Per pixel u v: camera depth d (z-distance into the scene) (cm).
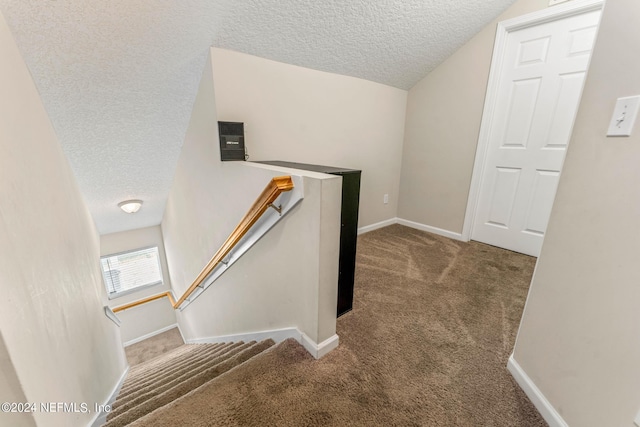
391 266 229
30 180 102
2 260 68
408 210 334
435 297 182
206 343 282
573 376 88
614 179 76
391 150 312
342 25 175
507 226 259
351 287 162
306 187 115
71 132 167
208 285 247
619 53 76
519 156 241
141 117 184
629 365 71
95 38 125
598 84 82
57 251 120
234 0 136
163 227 386
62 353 102
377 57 226
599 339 79
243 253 171
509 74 235
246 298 185
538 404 101
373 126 281
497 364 125
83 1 109
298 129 216
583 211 86
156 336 427
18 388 67
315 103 223
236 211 170
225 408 100
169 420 95
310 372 118
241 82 175
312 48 188
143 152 219
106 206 273
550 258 98
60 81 136
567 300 91
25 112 110
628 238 72
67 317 116
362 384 112
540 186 233
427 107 292
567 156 92
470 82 254
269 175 135
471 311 167
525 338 111
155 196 300
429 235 304
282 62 192
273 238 143
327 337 131
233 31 154
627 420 71
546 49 213
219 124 162
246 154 188
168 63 156
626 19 74
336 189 114
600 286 79
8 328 65
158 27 133
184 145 226
